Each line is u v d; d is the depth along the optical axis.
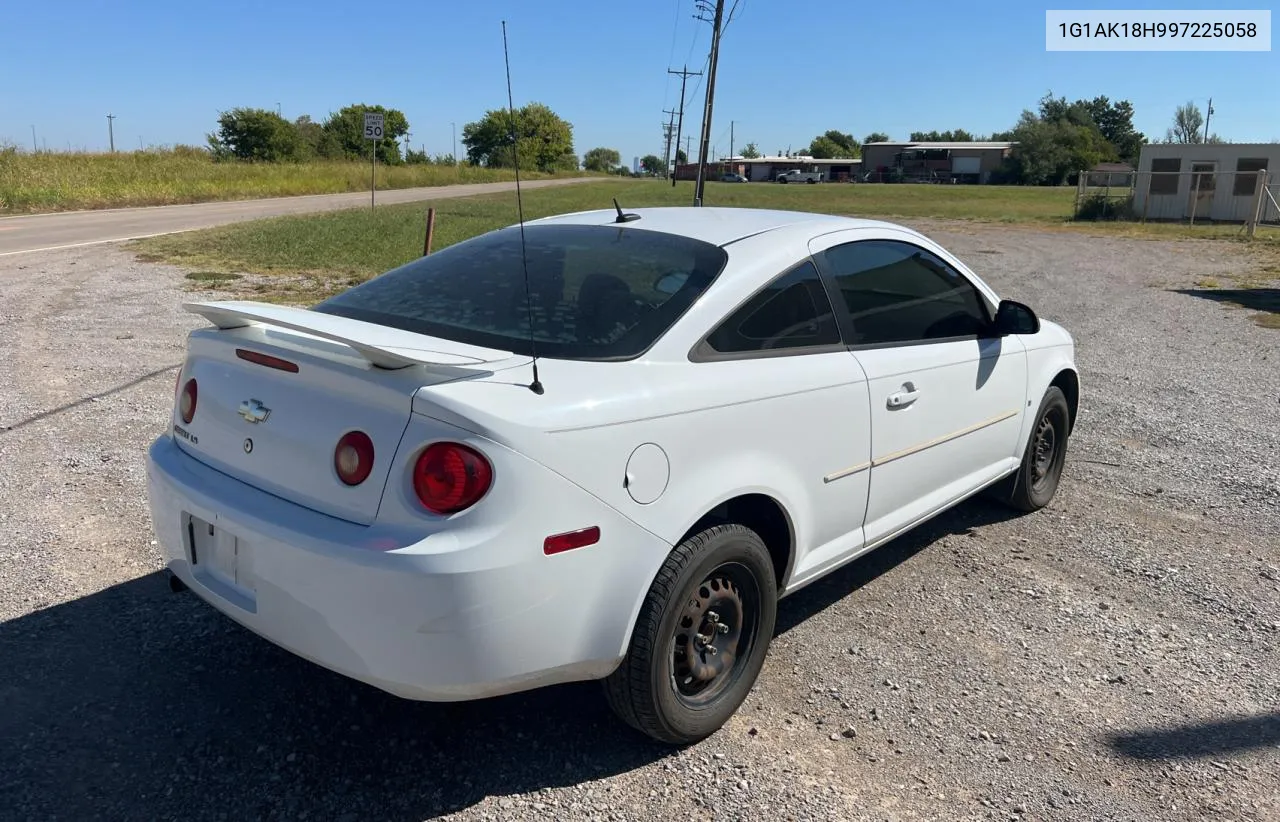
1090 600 4.17
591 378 2.68
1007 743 3.10
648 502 2.68
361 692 3.22
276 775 2.78
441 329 2.98
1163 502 5.43
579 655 2.61
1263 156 33.78
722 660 3.07
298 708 3.11
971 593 4.20
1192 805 2.82
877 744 3.06
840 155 145.25
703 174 29.53
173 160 45.03
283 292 12.46
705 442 2.85
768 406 3.06
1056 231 30.92
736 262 3.24
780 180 101.00
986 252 23.14
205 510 2.73
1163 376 8.98
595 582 2.58
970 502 5.39
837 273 3.58
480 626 2.38
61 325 9.52
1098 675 3.54
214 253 16.66
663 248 3.34
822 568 3.48
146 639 3.49
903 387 3.70
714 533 2.89
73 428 6.00
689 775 2.87
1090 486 5.69
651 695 2.78
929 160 97.62
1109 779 2.93
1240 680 3.54
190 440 3.00
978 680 3.48
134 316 10.19
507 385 2.52
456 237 20.39
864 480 3.57
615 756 2.94
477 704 3.18
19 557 4.11
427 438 2.38
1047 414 5.04
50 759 2.80
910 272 3.99
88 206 31.50
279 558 2.52
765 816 2.70
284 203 37.03
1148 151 35.69
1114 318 12.80
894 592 4.20
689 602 2.86
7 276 13.13
